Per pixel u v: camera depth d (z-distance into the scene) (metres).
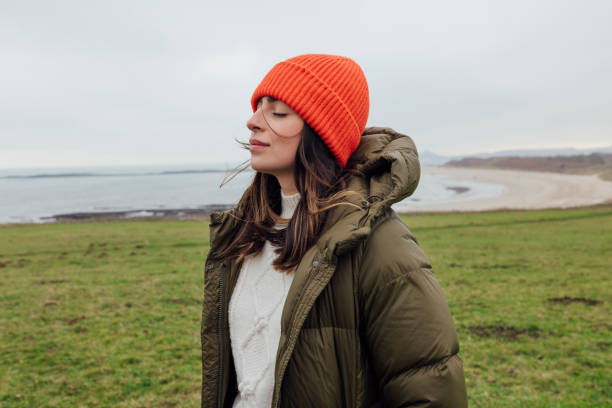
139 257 19.75
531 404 5.75
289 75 1.23
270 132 1.27
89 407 6.03
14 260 19.53
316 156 1.24
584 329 8.88
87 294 12.91
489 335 8.65
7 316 10.72
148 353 8.07
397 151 1.22
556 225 30.11
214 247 1.55
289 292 1.15
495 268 15.89
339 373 1.12
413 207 64.88
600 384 6.35
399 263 1.09
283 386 1.17
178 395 6.32
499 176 161.50
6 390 6.59
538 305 10.83
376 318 1.10
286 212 1.44
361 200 1.18
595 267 15.56
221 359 1.47
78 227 33.41
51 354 8.08
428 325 1.06
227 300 1.47
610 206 50.53
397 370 1.08
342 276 1.13
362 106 1.33
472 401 5.85
